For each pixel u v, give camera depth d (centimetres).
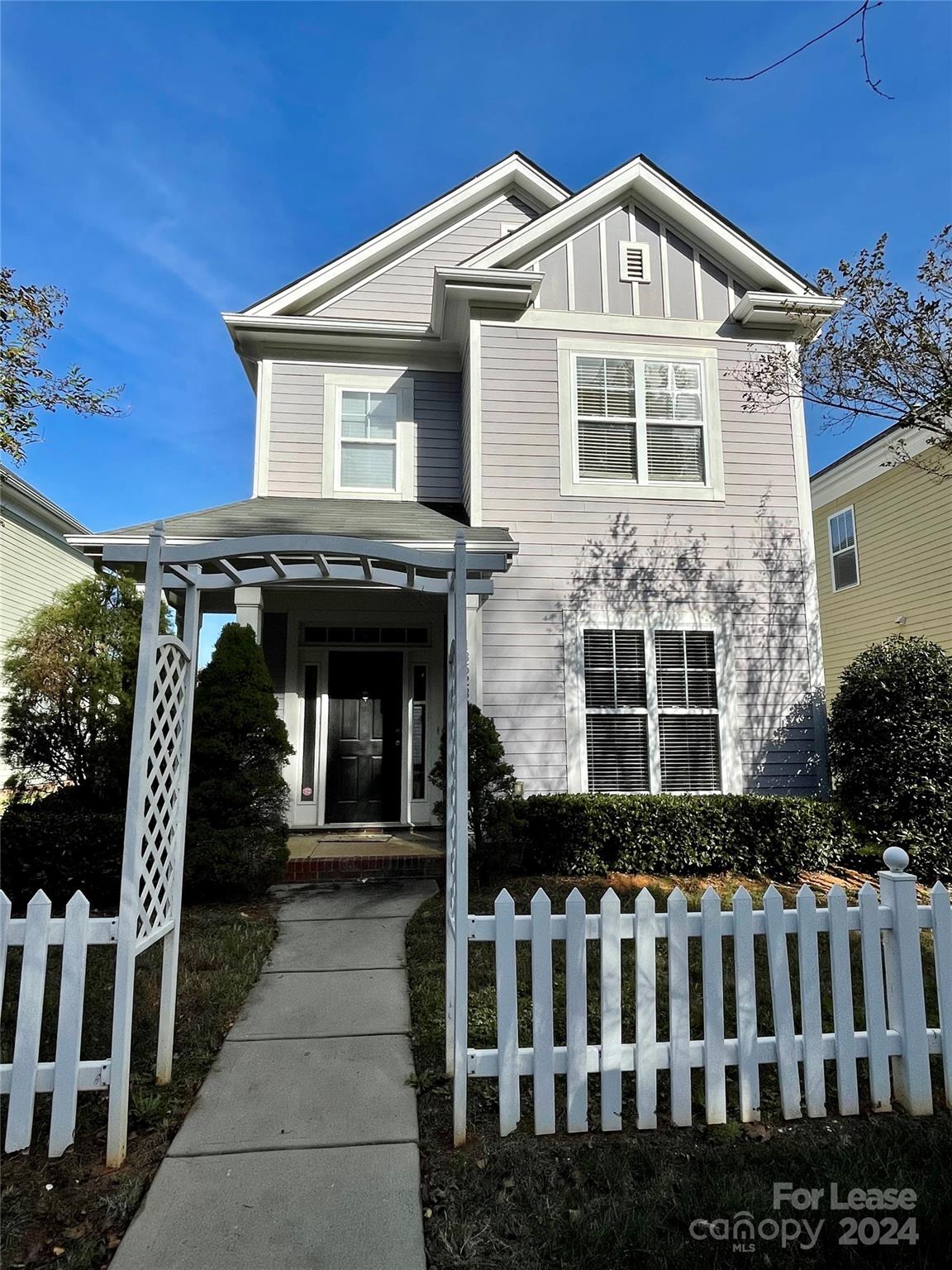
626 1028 361
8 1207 236
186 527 685
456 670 304
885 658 753
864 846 701
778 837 675
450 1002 324
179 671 337
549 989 275
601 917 281
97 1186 248
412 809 857
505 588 780
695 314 845
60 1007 266
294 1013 388
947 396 567
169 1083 312
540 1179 249
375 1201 240
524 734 759
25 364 510
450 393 924
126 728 640
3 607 1203
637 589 798
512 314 820
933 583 1181
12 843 582
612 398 824
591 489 804
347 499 884
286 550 306
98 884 591
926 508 1198
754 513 827
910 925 300
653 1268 209
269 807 638
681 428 829
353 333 886
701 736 785
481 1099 301
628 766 771
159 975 430
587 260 837
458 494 906
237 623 677
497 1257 215
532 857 666
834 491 1438
